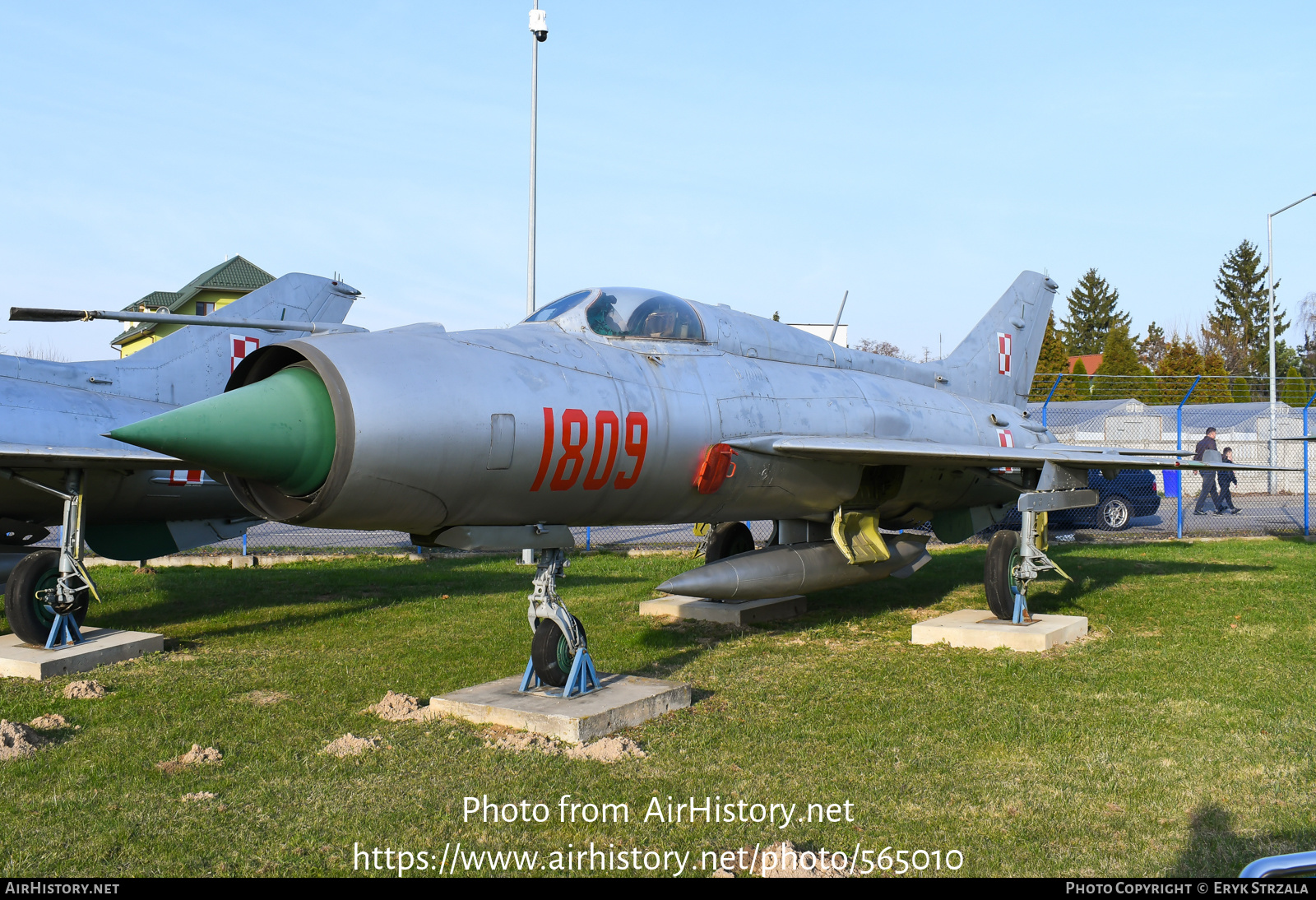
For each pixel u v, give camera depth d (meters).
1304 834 4.25
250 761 5.38
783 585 9.04
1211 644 8.40
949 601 11.41
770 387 8.58
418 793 4.84
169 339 11.29
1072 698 6.62
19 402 9.54
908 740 5.71
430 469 5.83
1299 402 35.50
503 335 6.89
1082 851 4.11
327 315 13.18
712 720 6.19
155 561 15.15
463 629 9.52
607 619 10.09
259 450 5.38
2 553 10.54
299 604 11.20
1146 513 20.59
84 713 6.43
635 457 7.03
